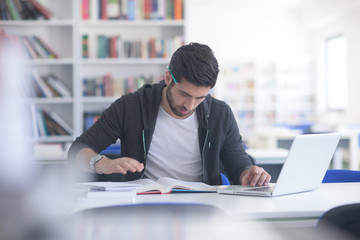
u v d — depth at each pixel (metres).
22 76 4.43
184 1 4.70
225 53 11.03
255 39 11.05
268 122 11.25
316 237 0.75
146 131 1.88
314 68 11.16
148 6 4.68
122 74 4.82
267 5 10.85
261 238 0.70
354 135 5.69
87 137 1.85
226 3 10.80
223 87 11.08
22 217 0.39
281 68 11.22
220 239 0.64
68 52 4.67
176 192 1.53
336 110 10.30
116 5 4.65
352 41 9.30
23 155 0.38
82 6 4.62
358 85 9.12
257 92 11.22
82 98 4.61
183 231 0.64
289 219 1.11
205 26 10.95
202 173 1.92
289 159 1.35
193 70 1.54
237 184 1.86
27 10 4.45
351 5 8.66
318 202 1.27
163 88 1.92
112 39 4.68
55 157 3.42
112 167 1.49
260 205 1.21
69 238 0.52
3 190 0.38
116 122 1.90
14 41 4.38
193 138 1.90
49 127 4.43
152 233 0.62
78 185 1.51
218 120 1.92
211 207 0.73
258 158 3.38
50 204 0.44
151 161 1.91
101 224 0.65
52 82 4.51
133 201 1.29
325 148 1.51
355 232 0.88
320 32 10.73
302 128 8.51
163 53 4.70
